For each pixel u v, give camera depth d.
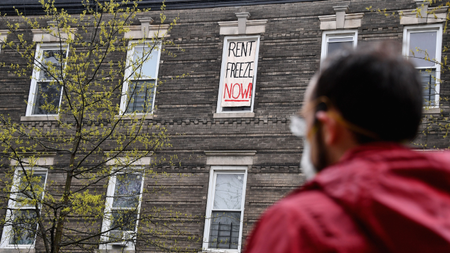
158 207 14.59
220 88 15.36
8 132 12.10
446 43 14.02
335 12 14.99
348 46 1.30
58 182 15.33
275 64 15.09
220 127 14.91
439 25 14.22
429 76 14.00
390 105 1.17
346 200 1.02
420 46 14.30
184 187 14.68
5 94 16.72
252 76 15.27
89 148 15.35
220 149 14.74
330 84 1.24
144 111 15.46
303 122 1.40
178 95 15.46
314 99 1.30
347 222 1.01
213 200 14.59
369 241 0.99
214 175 14.76
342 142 1.23
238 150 14.59
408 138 1.21
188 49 15.82
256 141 14.58
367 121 1.19
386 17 14.62
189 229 14.33
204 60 15.65
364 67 1.19
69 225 14.70
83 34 16.58
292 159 14.22
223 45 15.66
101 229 14.48
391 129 1.18
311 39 15.02
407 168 1.05
